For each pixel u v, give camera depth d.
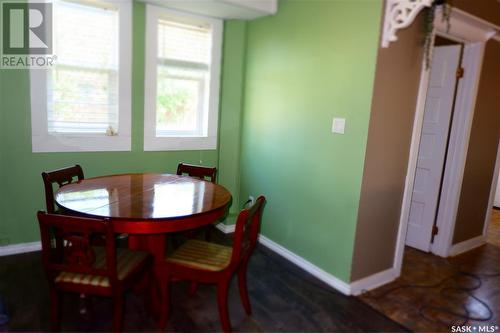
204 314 2.11
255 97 3.29
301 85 2.75
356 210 2.36
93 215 1.70
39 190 2.73
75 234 1.68
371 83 2.22
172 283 2.45
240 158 3.54
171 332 1.93
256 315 2.13
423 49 2.45
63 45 2.67
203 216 1.86
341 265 2.49
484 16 2.72
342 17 2.38
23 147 2.62
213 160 3.50
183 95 3.28
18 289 2.23
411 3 2.03
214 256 1.97
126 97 2.94
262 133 3.22
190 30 3.17
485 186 3.50
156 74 3.06
